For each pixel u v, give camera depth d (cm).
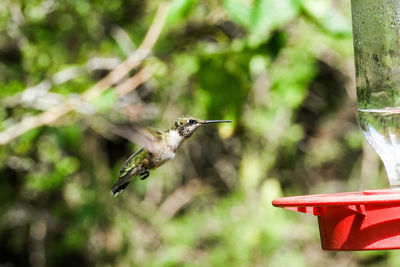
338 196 469
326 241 514
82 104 920
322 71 1527
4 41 1241
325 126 1589
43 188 1284
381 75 580
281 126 1377
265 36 783
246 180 1365
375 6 583
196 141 1523
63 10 1194
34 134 1096
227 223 1370
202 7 1067
